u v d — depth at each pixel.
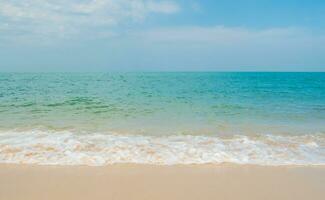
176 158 6.39
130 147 7.25
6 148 6.95
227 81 51.06
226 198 4.39
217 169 5.73
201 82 46.16
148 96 21.47
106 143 7.60
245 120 11.74
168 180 5.10
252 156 6.61
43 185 4.81
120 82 43.53
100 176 5.26
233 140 8.12
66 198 4.32
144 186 4.82
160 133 9.09
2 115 12.37
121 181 5.03
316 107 15.88
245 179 5.19
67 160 6.16
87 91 24.95
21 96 19.50
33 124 10.41
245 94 23.86
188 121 11.41
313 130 9.80
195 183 4.97
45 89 26.11
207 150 7.04
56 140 7.82
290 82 47.62
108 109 14.65
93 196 4.41
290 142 7.97
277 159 6.42
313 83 44.31
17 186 4.75
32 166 5.77
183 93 24.52
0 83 33.75
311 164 6.11
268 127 10.30
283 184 4.98
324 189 4.79
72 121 11.19
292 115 13.15
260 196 4.48
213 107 15.69
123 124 10.66
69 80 46.41
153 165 5.93
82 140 7.89
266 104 17.14
